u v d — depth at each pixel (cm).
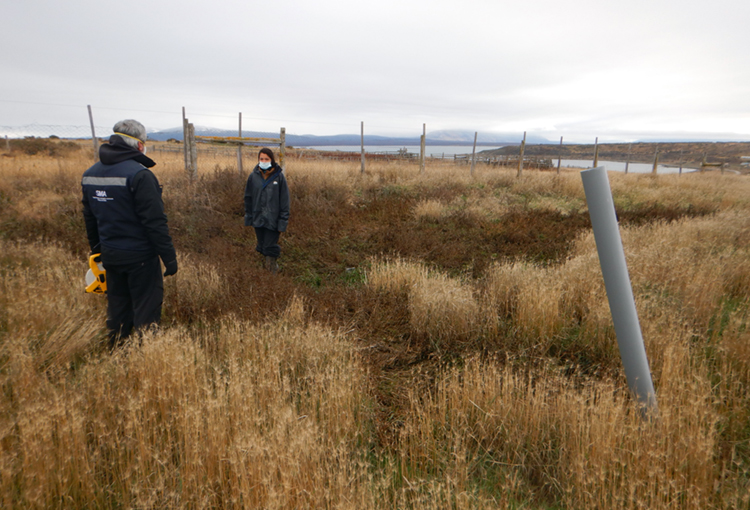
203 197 809
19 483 185
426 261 602
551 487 212
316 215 849
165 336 281
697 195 1207
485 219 846
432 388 299
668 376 262
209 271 451
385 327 394
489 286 450
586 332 356
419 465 222
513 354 340
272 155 511
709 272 432
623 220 890
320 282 541
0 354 276
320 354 306
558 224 823
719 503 188
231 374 252
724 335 316
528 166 2472
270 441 201
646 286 417
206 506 184
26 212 698
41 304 338
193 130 1019
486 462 232
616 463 205
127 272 298
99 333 337
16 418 213
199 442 201
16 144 2458
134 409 208
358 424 249
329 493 178
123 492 188
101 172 278
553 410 247
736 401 250
